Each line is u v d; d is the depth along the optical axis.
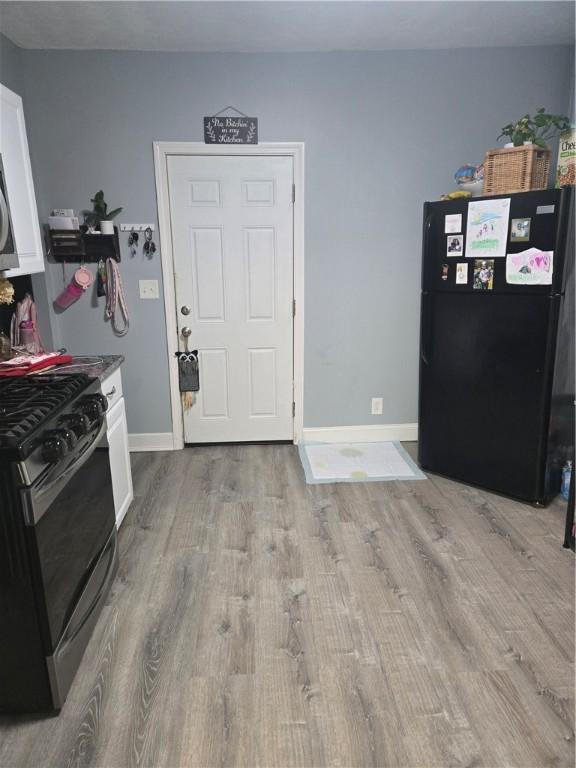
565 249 2.58
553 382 2.73
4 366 2.36
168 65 3.20
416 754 1.52
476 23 2.88
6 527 1.48
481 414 3.01
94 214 3.31
